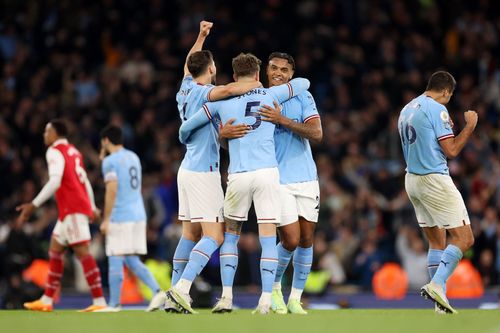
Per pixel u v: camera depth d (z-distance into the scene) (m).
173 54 67.88
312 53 67.06
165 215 56.34
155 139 60.41
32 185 54.91
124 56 67.44
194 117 29.17
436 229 31.06
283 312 30.47
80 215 35.84
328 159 57.44
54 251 35.97
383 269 46.91
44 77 64.50
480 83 66.62
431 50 67.12
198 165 29.58
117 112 62.12
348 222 53.44
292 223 30.16
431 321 24.91
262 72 66.06
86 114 63.12
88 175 56.09
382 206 54.78
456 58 67.00
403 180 56.34
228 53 66.31
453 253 29.45
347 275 52.09
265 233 28.77
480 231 51.38
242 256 50.97
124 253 37.28
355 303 45.81
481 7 71.88
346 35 67.69
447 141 29.58
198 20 69.06
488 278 50.53
